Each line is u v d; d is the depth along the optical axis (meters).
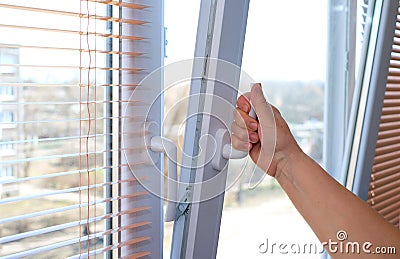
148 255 1.12
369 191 1.97
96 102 0.93
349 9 1.76
